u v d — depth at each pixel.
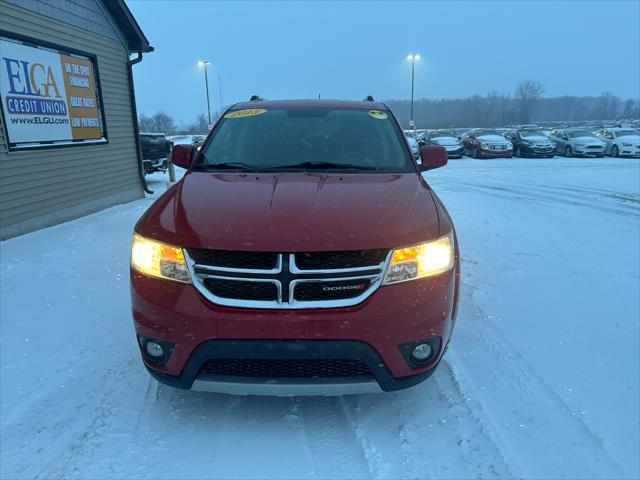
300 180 2.84
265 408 2.56
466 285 4.39
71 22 7.82
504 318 3.68
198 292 2.16
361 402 2.62
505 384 2.78
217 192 2.64
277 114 3.67
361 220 2.28
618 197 10.06
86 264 4.96
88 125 8.36
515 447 2.27
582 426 2.43
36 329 3.48
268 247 2.10
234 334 2.09
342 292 2.14
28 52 6.80
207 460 2.18
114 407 2.56
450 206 8.82
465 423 2.44
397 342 2.16
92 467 2.13
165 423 2.43
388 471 2.12
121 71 9.52
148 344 2.29
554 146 21.95
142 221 2.52
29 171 6.80
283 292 2.09
